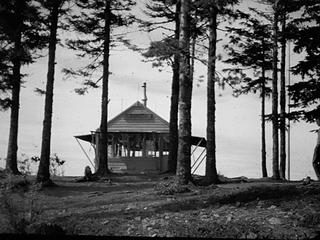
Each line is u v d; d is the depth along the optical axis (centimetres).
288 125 2894
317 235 971
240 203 1300
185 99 1808
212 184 1884
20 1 2478
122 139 4028
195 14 2109
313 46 2120
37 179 2147
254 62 3331
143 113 4078
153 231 1099
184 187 1703
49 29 2456
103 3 2845
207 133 2155
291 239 966
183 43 1756
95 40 2902
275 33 2828
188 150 1792
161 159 3928
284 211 1156
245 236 999
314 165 1085
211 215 1207
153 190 1858
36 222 1209
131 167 3950
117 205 1542
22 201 1447
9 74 2539
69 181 2538
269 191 1402
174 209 1331
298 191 1360
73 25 2606
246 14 2264
